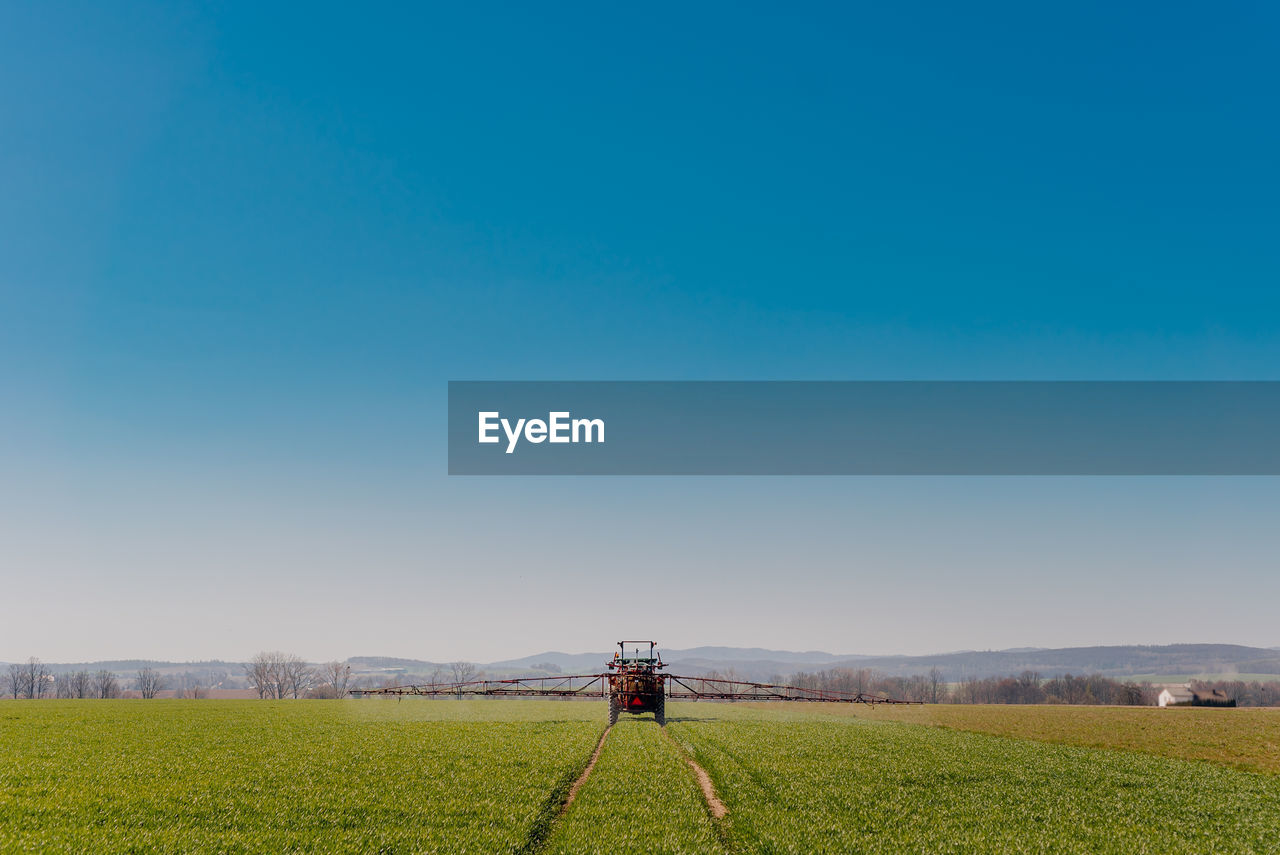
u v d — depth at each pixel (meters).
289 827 23.45
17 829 22.77
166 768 33.69
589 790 29.33
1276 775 41.22
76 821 23.83
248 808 25.73
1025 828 25.67
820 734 52.28
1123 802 31.08
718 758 38.53
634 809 26.20
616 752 39.03
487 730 50.09
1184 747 53.16
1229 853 23.58
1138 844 24.08
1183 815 29.03
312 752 38.94
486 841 21.97
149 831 22.64
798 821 25.41
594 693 56.06
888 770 36.53
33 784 29.78
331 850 20.86
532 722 56.91
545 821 24.53
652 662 55.84
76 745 42.25
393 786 29.44
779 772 34.97
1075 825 26.34
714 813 26.77
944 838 24.00
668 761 36.00
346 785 29.70
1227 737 59.19
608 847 21.66
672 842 22.20
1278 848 24.58
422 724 55.09
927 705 105.38
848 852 22.14
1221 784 36.88
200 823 23.83
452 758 36.62
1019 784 34.47
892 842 23.27
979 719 75.81
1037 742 53.53
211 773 32.34
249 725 54.69
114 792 28.12
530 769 33.34
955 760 41.25
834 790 30.89
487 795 27.88
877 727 60.69
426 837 22.28
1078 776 37.59
